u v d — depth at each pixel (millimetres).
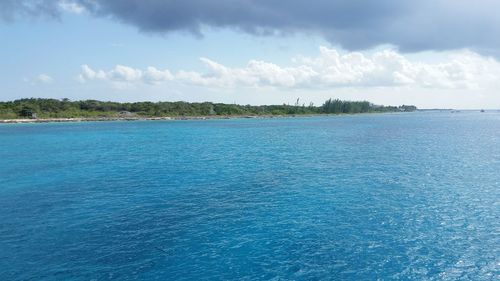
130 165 49500
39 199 31703
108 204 29984
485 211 27000
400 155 56625
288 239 22172
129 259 19891
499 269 18359
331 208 28094
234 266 18953
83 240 22438
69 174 43156
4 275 18219
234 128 130000
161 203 30141
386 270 18297
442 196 31219
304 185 35906
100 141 83688
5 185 37312
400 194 31938
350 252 20297
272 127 134875
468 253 20047
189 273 18328
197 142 80875
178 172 43969
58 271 18609
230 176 41125
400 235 22531
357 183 36438
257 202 30125
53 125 148875
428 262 19078
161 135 100438
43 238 22766
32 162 52562
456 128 127562
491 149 63875
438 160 51312
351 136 93375
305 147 69062
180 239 22469
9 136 96625
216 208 28609
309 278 17641
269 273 18172
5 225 25078
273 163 50062
